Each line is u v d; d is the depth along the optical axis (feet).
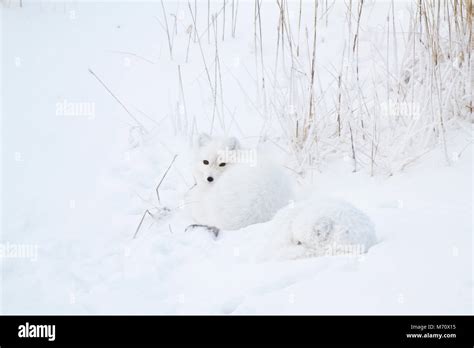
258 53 26.71
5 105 22.99
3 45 26.37
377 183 19.17
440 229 13.83
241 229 16.17
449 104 20.71
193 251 15.28
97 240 16.81
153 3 31.07
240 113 23.85
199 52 27.20
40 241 16.42
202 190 19.16
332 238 13.15
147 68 26.27
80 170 20.54
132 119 23.52
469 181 17.75
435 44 20.56
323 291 11.32
